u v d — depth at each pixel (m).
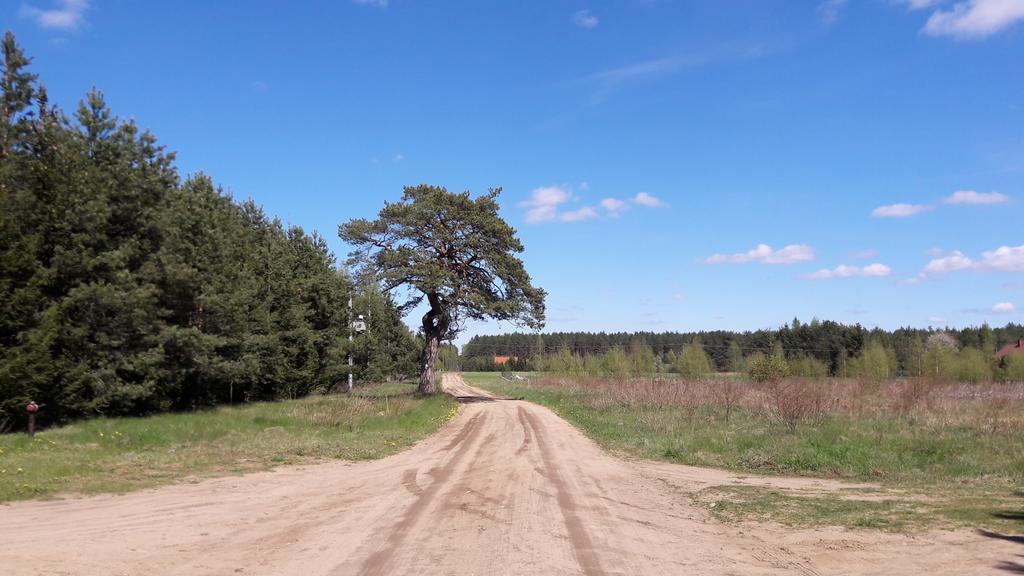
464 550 7.47
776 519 9.48
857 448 15.91
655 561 7.18
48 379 20.09
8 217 19.64
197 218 28.86
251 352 33.84
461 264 41.34
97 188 22.50
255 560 6.95
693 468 15.12
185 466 13.46
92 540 7.56
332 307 41.97
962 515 9.52
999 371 50.75
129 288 23.00
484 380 89.81
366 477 12.91
